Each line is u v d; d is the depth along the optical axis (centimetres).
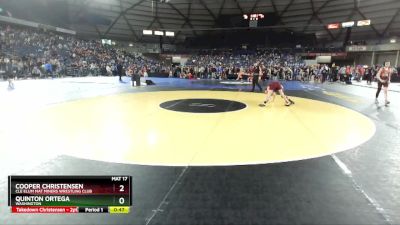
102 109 912
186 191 330
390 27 3853
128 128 648
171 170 394
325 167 412
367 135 608
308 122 748
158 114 834
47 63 2773
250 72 2498
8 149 475
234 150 492
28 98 1164
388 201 312
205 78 3120
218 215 280
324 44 4800
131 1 4431
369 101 1237
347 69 2589
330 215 282
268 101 1173
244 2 4375
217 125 696
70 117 771
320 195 324
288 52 4678
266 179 367
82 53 3659
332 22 4294
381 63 4050
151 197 315
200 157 451
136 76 1898
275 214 282
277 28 4941
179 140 554
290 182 358
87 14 4388
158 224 265
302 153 477
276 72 3133
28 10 3775
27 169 389
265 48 4978
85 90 1546
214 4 4506
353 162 434
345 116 845
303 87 2075
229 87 1914
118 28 4959
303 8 4297
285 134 613
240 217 276
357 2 3797
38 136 564
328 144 534
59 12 4203
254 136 593
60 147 491
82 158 436
